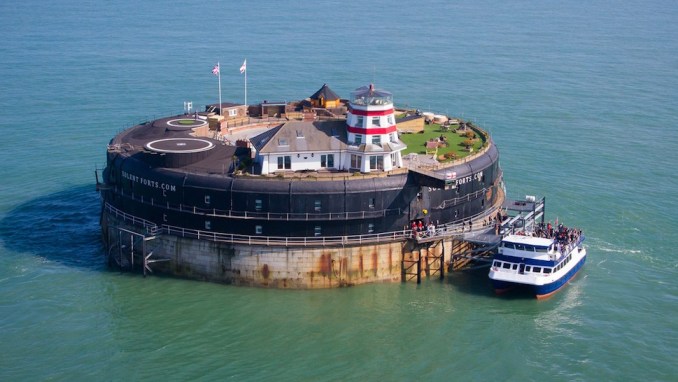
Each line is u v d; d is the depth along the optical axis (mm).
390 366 100750
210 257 119125
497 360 101750
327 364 101125
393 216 119562
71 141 184875
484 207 132250
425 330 108750
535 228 127312
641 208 147500
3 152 176500
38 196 152125
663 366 99750
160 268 122562
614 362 100750
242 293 117312
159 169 122250
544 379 97562
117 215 127500
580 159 175500
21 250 130125
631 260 127500
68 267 124812
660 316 111312
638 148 184125
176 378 97312
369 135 121688
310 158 122812
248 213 116938
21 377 96438
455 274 123875
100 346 103500
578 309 113500
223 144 131250
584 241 133500
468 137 146250
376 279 120188
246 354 102938
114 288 118375
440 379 98000
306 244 116500
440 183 116000
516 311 113375
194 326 108875
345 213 117250
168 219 121938
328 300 116062
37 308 112062
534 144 186000
